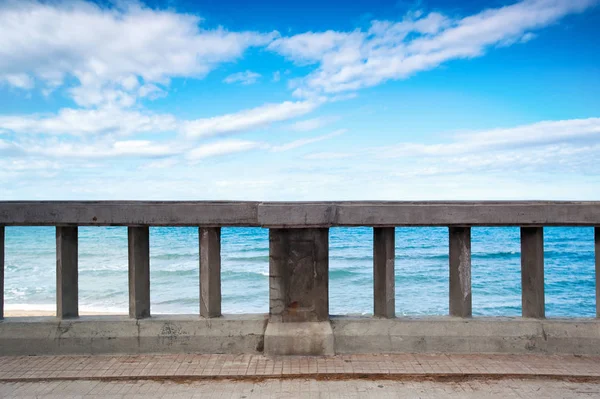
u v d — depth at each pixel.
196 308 16.38
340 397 3.15
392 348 3.96
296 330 3.88
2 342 3.93
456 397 3.16
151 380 3.45
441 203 3.95
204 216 3.94
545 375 3.50
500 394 3.20
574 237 41.22
